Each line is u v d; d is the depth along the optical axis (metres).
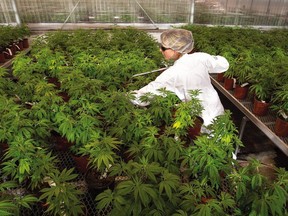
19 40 4.45
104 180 1.66
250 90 2.78
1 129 1.67
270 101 2.54
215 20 5.89
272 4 5.95
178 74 2.18
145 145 1.57
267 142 3.34
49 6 4.99
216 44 4.07
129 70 2.93
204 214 1.10
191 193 1.30
